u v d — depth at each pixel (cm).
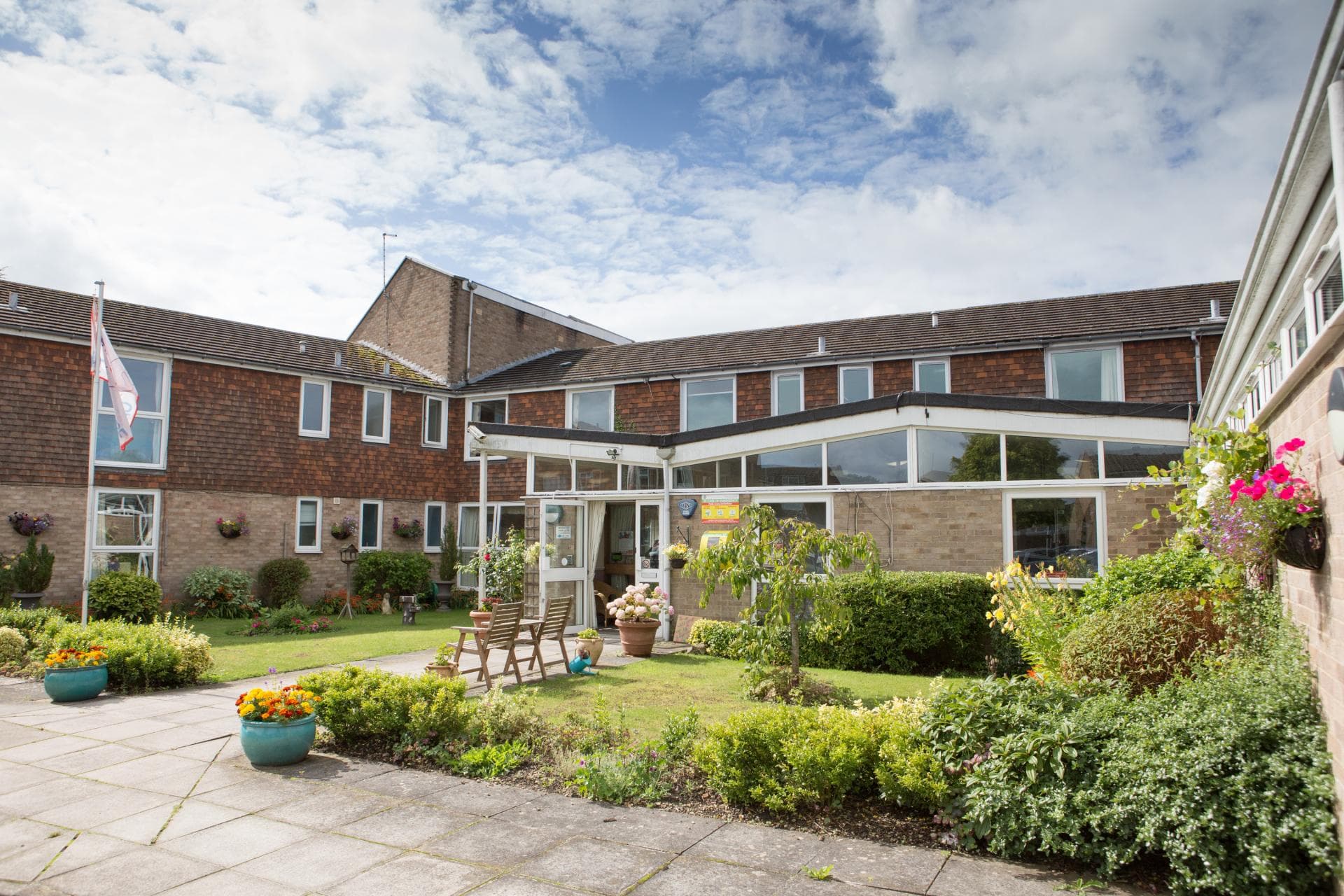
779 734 564
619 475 1493
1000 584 884
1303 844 382
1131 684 579
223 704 901
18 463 1521
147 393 1716
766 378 1892
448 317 2316
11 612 1256
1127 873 443
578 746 664
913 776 515
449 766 649
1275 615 536
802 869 453
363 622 1747
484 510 1662
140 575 1560
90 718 832
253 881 441
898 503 1202
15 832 518
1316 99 322
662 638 1370
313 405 1983
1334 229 402
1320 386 399
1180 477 688
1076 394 1633
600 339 2944
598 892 425
